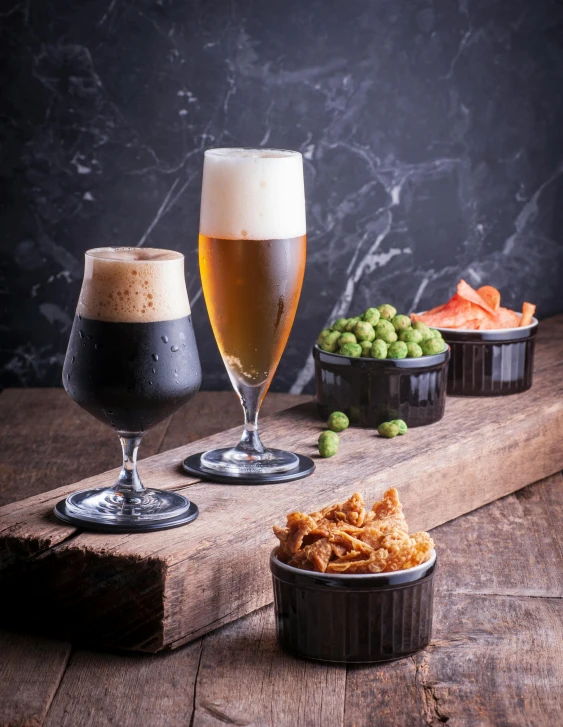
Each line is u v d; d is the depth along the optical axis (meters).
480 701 1.32
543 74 3.05
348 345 2.07
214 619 1.49
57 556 1.45
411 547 1.39
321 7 2.94
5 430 2.60
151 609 1.42
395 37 2.97
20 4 2.92
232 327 1.70
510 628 1.52
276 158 1.64
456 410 2.19
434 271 3.11
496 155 3.07
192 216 3.04
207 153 1.71
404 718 1.28
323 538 1.42
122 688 1.34
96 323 1.44
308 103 2.99
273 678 1.37
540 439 2.18
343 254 3.08
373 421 2.06
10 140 2.99
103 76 2.96
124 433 1.56
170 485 1.72
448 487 1.95
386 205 3.06
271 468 1.78
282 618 1.43
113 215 3.03
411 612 1.41
